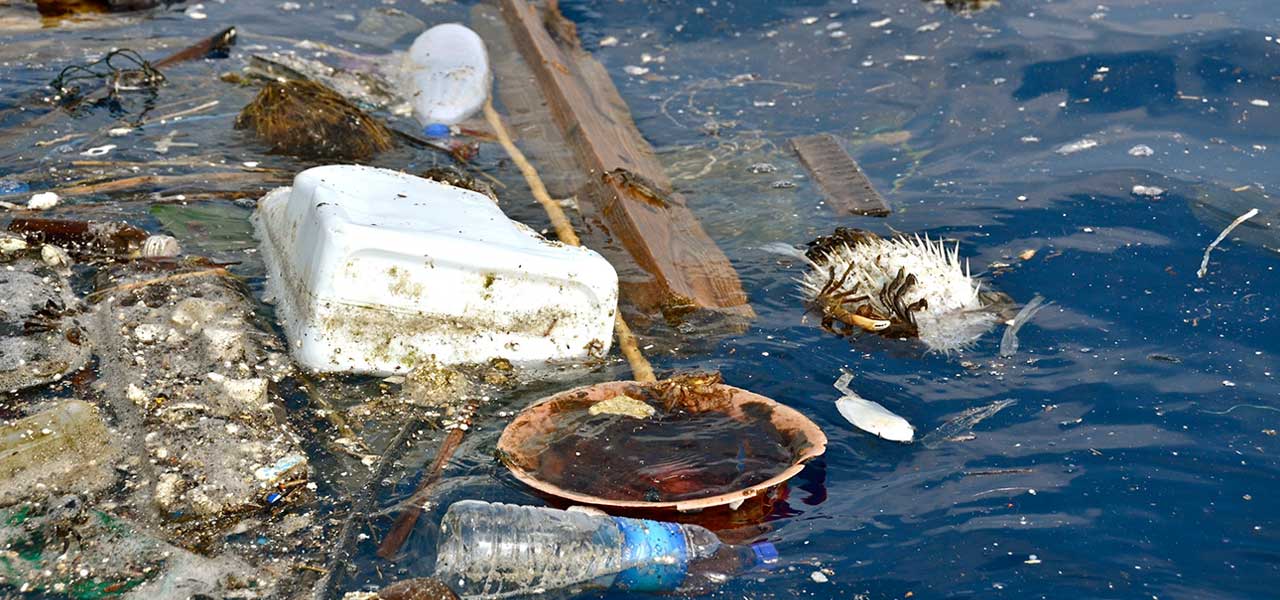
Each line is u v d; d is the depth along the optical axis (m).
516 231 4.86
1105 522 3.80
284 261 4.95
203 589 3.44
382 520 3.77
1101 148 6.53
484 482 3.95
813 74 7.79
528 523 3.62
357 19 8.62
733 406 4.30
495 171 6.46
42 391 4.33
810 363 4.75
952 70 7.61
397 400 4.39
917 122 7.03
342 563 3.57
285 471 3.92
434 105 7.14
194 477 3.91
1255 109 6.86
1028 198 6.05
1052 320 5.01
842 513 3.87
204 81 7.30
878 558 3.66
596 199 6.21
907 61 7.82
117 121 6.70
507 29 8.58
